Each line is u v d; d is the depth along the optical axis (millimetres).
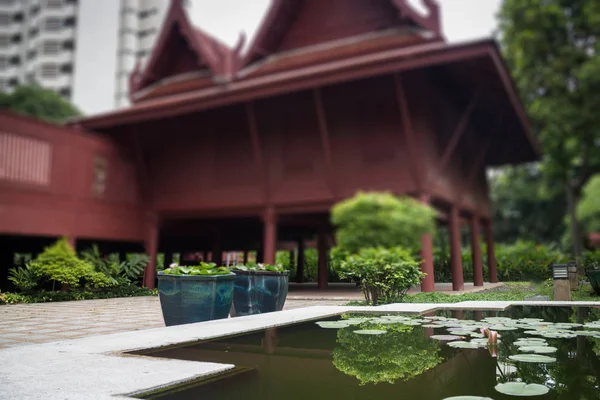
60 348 3539
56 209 14281
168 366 2834
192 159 16641
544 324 4656
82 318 7324
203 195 16234
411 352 3176
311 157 14719
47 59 55094
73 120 16859
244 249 25266
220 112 16172
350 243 11203
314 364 2834
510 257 20984
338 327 4617
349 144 14156
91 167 15516
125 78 55875
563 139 27797
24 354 3316
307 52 16266
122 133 17344
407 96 13164
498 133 19578
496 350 3195
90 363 2971
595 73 25062
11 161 13211
